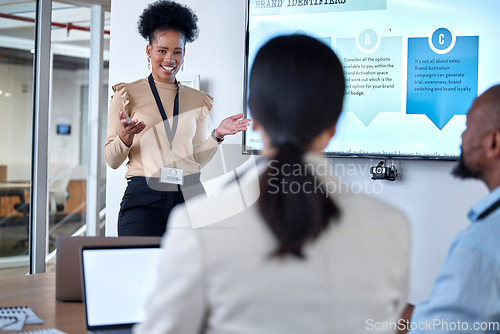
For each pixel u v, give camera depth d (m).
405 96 3.72
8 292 2.24
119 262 1.71
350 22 3.83
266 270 0.92
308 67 0.96
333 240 0.95
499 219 1.31
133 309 1.69
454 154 3.62
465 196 3.60
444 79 3.64
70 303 2.08
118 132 3.30
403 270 1.00
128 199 3.27
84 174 5.45
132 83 3.45
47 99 4.84
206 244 0.92
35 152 4.83
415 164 3.73
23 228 4.87
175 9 3.44
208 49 4.38
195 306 0.93
